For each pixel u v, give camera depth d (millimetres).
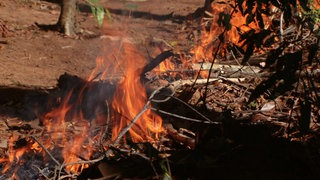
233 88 3205
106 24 6844
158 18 7695
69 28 6004
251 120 2697
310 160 1984
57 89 3637
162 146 2539
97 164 2133
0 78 4223
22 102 3572
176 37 6090
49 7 7629
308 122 2092
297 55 2053
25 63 4805
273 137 2123
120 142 2639
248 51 2145
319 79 2926
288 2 2133
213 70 3471
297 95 2887
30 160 2582
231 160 1984
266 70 3266
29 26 6191
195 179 1950
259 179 1920
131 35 6273
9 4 7449
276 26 3785
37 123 3111
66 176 2217
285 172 1945
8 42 5410
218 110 2928
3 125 3131
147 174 1968
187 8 8711
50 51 5297
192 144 2463
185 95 3033
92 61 5082
